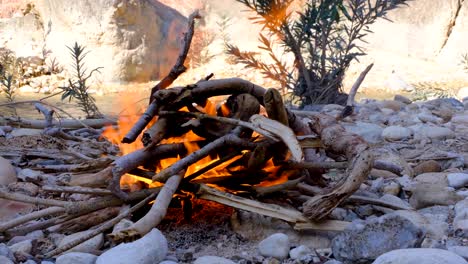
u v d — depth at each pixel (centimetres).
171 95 363
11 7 1359
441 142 553
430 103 749
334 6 722
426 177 446
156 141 358
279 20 748
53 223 346
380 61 1264
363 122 615
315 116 381
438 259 281
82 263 307
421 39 1330
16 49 1304
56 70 1244
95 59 1225
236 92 390
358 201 375
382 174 455
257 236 348
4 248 320
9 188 412
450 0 1319
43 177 434
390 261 285
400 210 373
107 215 354
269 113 370
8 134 553
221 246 342
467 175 435
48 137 531
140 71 1251
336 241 319
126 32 1230
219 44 1309
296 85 775
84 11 1227
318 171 404
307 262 320
